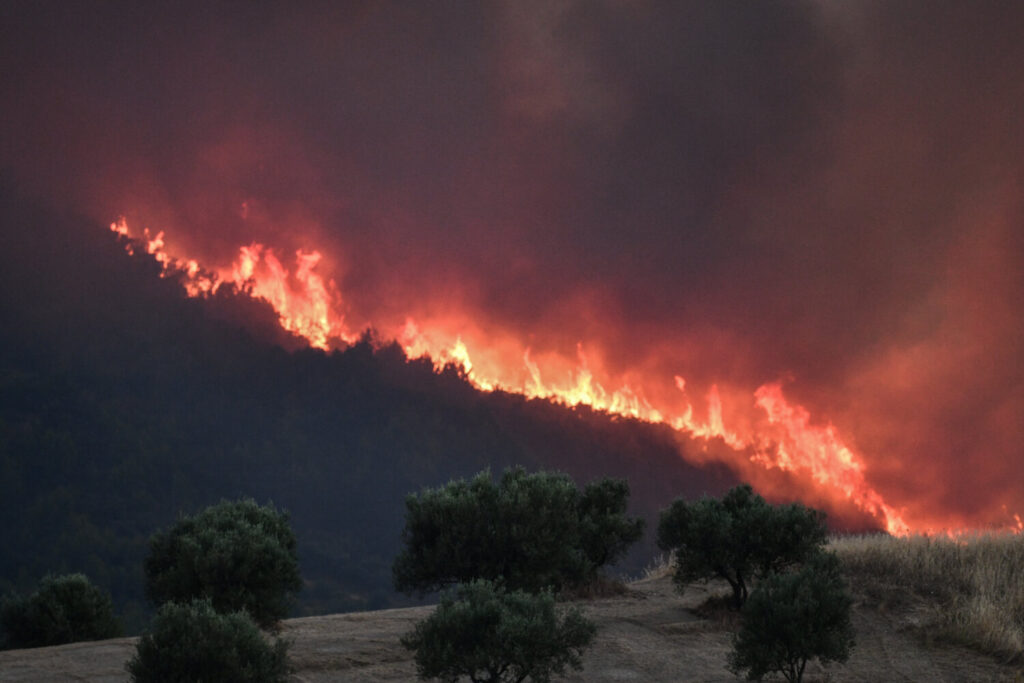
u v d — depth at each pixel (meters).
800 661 18.70
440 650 15.16
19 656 18.31
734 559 22.33
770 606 17.09
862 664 18.53
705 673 17.97
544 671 15.36
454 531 22.59
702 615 22.50
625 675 17.70
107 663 17.48
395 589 23.27
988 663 18.53
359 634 20.36
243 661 14.60
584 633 15.97
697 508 23.27
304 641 19.59
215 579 21.27
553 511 23.64
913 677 17.78
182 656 14.08
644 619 22.06
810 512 22.67
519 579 22.42
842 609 17.20
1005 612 20.77
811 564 19.75
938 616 20.78
